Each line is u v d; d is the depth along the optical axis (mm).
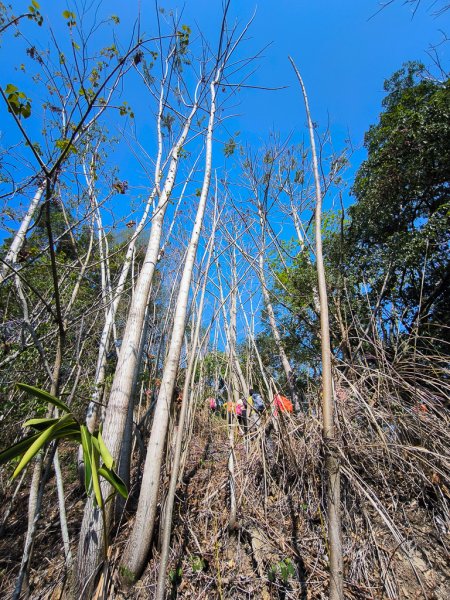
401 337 4477
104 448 1966
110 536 4145
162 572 2430
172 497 2676
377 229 8336
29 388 1916
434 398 3697
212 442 5887
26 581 3701
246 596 3234
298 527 3686
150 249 5363
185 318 4410
